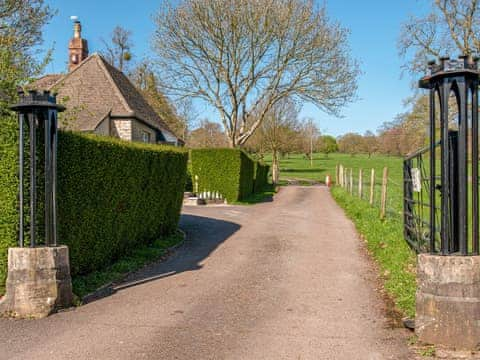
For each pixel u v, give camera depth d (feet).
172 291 24.95
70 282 22.03
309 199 88.79
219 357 15.96
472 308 16.08
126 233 33.01
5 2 54.60
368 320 19.72
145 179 35.88
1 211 22.54
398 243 33.60
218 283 26.63
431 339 16.51
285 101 147.02
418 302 16.98
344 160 251.80
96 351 16.51
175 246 38.93
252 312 21.09
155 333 18.35
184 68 103.91
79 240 26.23
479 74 16.87
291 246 38.22
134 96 82.12
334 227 48.67
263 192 111.45
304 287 25.46
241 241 41.14
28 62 35.76
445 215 16.90
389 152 235.81
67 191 24.68
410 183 32.76
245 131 115.34
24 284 20.56
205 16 96.94
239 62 101.40
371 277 27.55
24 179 22.52
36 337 17.94
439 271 16.48
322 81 101.55
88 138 26.71
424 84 18.74
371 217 47.60
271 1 97.25
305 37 100.12
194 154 84.69
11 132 22.39
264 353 16.26
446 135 16.97
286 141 154.51
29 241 22.72
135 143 35.04
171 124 144.36
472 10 84.84
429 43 90.22
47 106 21.38
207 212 65.72
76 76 74.38
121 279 27.86
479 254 16.99
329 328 18.79
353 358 15.72
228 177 83.46
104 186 28.81
